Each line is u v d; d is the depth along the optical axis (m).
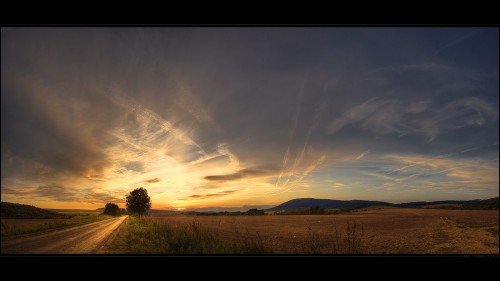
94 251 13.09
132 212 96.06
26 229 26.88
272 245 14.35
